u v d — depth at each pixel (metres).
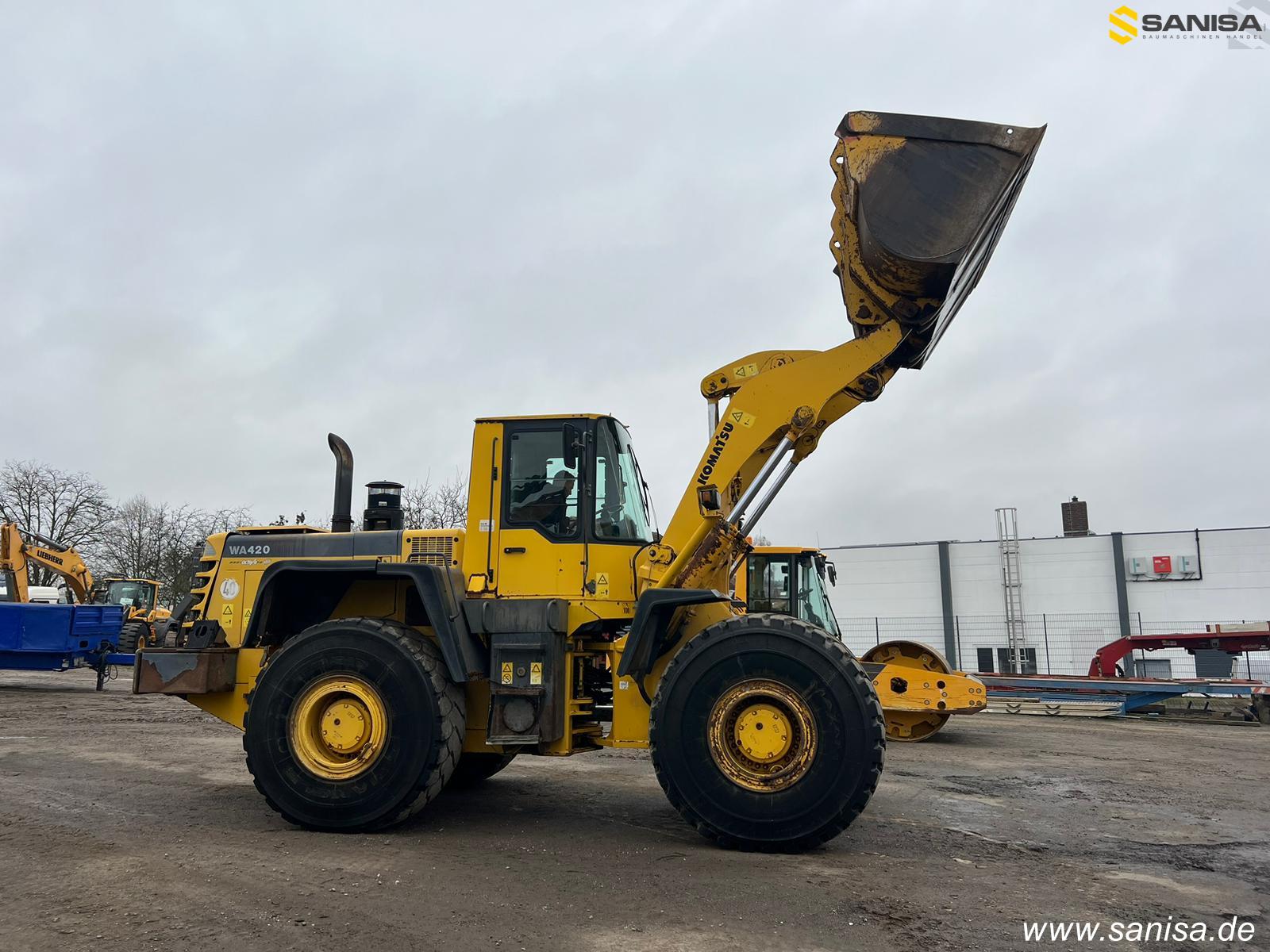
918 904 3.74
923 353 6.00
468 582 5.56
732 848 4.72
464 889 3.87
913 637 30.02
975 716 14.20
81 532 36.88
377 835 4.96
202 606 6.68
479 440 5.77
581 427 5.71
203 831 4.97
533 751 5.50
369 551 6.17
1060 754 9.48
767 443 5.91
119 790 6.30
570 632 5.37
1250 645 15.51
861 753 4.52
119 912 3.48
